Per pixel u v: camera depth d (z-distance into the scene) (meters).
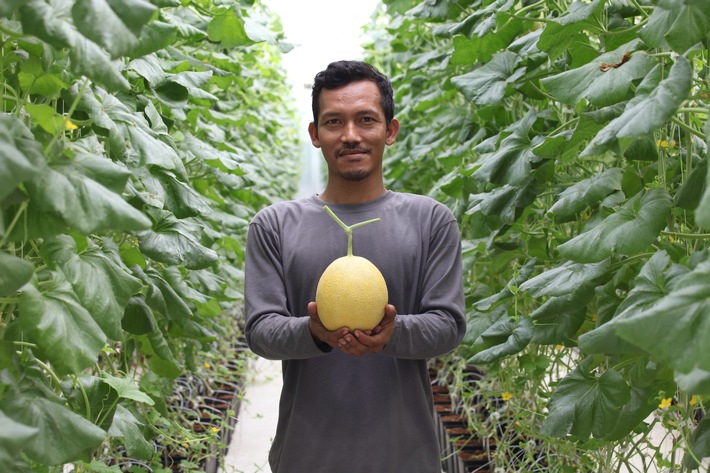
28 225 1.13
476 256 2.93
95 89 1.69
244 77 4.70
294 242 1.78
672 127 1.72
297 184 11.82
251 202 5.17
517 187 2.23
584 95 1.55
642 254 1.73
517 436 2.73
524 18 2.18
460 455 3.06
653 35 1.38
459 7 2.74
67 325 1.19
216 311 2.77
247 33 2.40
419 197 1.83
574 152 1.93
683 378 1.06
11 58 1.32
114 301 1.34
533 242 2.40
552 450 2.78
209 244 2.26
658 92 1.28
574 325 2.01
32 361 1.34
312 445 1.73
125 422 1.82
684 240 1.75
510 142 2.20
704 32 1.28
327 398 1.73
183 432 2.62
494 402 3.38
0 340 1.20
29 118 1.42
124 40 1.02
